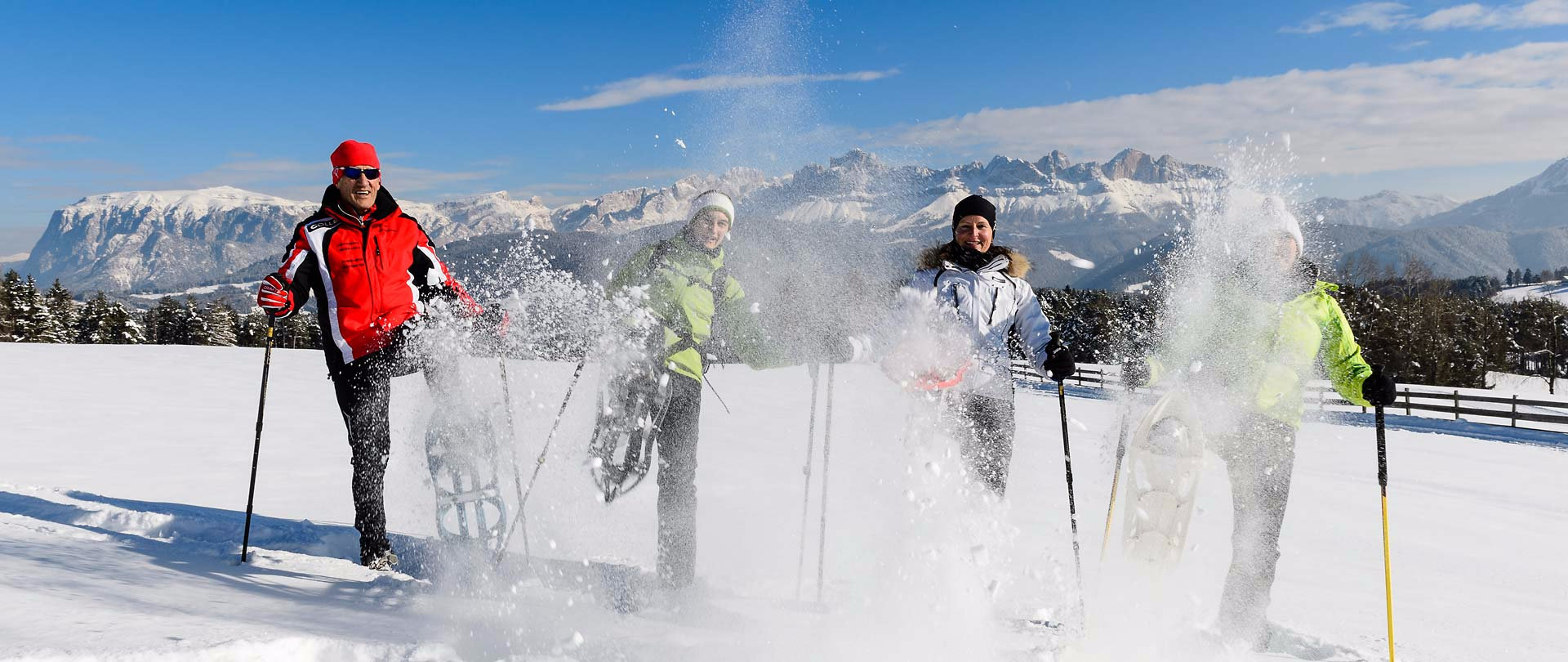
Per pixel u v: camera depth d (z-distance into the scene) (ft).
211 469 20.53
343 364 10.62
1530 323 173.58
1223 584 10.62
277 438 27.37
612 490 10.24
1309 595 12.16
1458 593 12.90
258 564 10.01
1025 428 39.91
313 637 6.50
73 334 225.56
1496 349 152.56
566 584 9.74
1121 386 10.43
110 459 21.74
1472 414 62.23
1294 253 10.04
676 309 10.16
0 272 212.02
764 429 34.30
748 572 10.97
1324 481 28.45
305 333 122.42
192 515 12.25
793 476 21.13
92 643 5.63
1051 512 16.57
